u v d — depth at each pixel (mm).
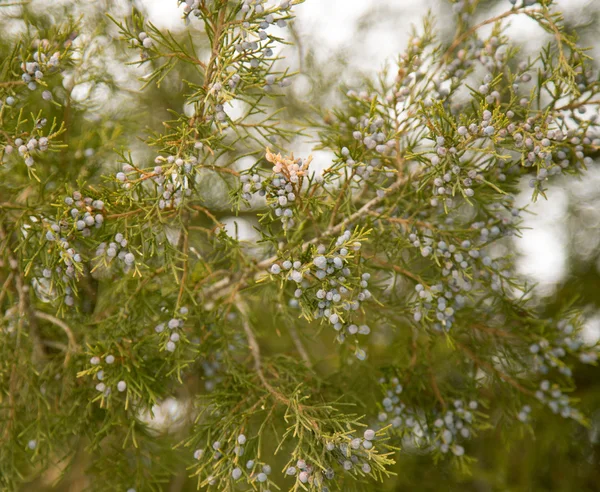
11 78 766
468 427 819
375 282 808
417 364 826
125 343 769
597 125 741
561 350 809
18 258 766
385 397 803
